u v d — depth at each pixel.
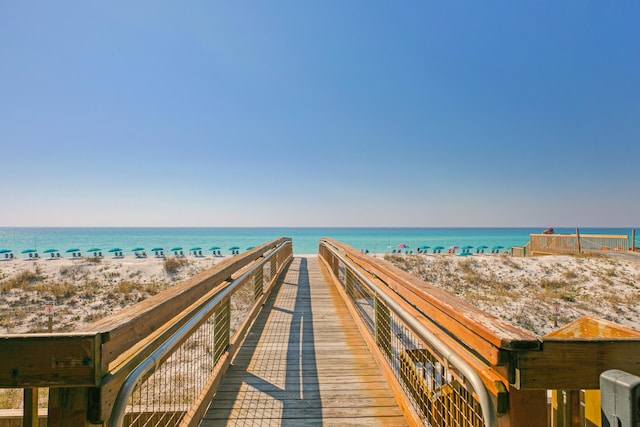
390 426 2.41
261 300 5.86
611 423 0.87
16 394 4.53
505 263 16.78
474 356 1.42
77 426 1.12
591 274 14.38
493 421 1.15
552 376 1.11
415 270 16.20
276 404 2.71
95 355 1.10
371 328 4.32
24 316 9.45
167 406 2.83
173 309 1.82
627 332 1.42
